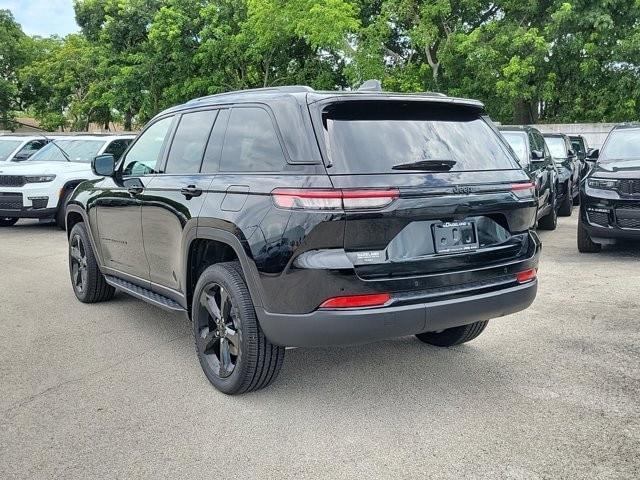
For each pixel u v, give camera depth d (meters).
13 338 5.47
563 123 23.03
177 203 4.60
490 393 4.16
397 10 22.41
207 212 4.20
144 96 28.12
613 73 21.62
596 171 8.70
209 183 4.32
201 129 4.76
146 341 5.37
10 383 4.44
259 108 4.19
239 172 4.15
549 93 21.61
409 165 3.72
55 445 3.54
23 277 8.00
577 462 3.26
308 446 3.50
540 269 7.88
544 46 20.31
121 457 3.40
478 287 3.88
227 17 25.73
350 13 21.70
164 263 4.97
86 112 36.38
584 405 3.94
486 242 4.01
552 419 3.76
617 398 4.04
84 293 6.55
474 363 4.71
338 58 25.84
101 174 5.66
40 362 4.86
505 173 4.18
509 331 5.43
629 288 6.77
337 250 3.49
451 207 3.75
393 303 3.57
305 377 4.49
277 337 3.71
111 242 5.88
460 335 4.89
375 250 3.56
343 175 3.55
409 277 3.62
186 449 3.48
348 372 4.57
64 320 6.02
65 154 13.12
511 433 3.59
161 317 6.11
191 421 3.82
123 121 37.44
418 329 3.68
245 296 3.95
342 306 3.49
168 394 4.23
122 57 28.81
